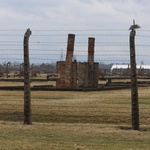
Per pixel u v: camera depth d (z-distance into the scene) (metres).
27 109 39.47
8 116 48.91
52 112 52.34
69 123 42.75
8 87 102.88
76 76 119.25
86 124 41.34
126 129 36.91
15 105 60.31
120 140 31.31
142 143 30.19
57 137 32.31
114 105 61.00
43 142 29.91
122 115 49.41
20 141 30.08
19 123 40.09
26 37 39.03
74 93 92.44
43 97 78.00
